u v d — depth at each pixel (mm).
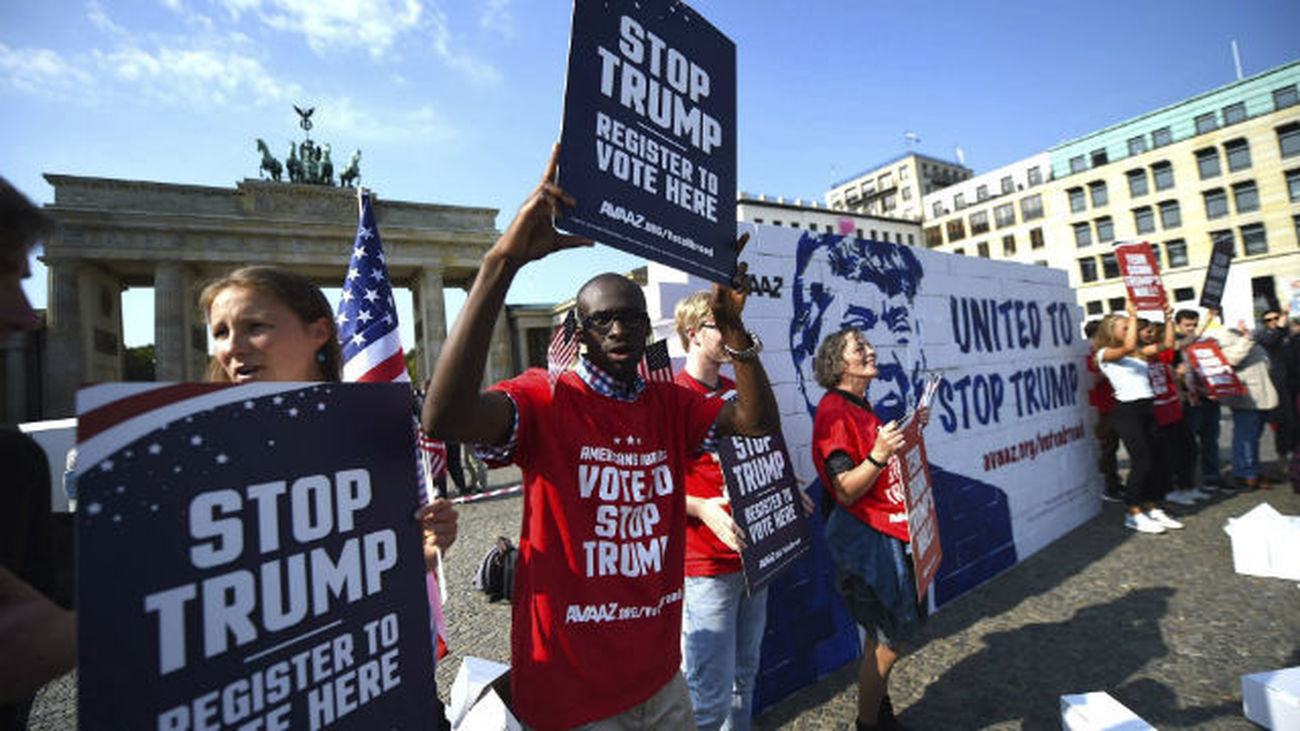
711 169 1428
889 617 2199
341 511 980
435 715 1068
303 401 953
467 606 4051
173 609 762
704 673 1956
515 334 34438
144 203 26172
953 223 53000
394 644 1025
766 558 2145
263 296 1221
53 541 921
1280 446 6480
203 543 801
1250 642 2809
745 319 2871
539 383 1346
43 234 832
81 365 25641
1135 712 2377
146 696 725
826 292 3299
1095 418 5711
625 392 1408
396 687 1016
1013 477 4430
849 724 2445
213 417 833
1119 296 42188
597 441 1330
